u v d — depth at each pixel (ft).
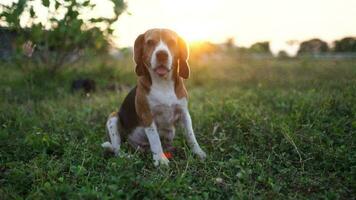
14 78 10.84
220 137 5.97
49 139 5.54
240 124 6.34
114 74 11.86
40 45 10.06
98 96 9.47
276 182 4.44
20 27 9.16
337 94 7.18
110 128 5.78
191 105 8.02
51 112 7.47
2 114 7.02
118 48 11.19
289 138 5.43
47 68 10.71
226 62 14.82
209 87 11.18
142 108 5.24
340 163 4.88
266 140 5.73
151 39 5.00
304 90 8.81
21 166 4.78
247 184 4.45
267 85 10.23
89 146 5.57
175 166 4.91
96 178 4.53
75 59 11.87
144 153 5.59
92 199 3.98
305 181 4.46
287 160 5.10
